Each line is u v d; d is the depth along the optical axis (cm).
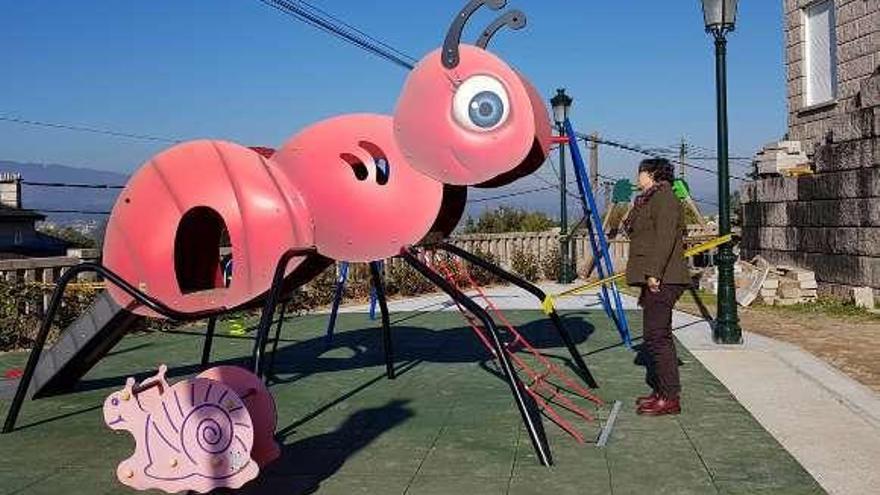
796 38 1623
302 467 488
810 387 681
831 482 442
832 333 1007
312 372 799
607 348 908
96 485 472
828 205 1338
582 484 445
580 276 2123
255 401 407
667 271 580
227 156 567
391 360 760
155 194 571
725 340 912
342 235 550
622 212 2483
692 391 668
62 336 671
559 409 620
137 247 574
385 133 566
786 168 1512
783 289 1334
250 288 549
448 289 531
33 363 604
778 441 521
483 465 484
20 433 590
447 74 540
